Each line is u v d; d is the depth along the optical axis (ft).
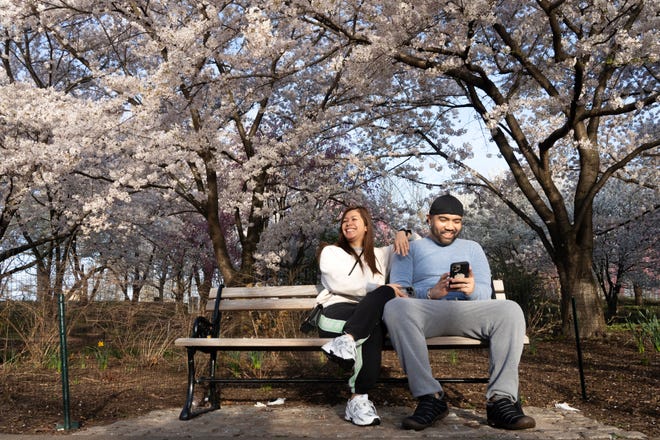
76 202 39.22
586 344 26.08
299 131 33.04
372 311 11.14
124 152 34.58
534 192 31.45
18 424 11.60
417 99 37.06
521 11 32.96
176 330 21.06
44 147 28.99
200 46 26.76
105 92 44.47
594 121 32.17
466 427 10.90
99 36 42.04
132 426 11.29
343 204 40.96
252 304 14.24
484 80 29.73
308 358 18.42
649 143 29.50
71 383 16.24
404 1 24.50
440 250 12.72
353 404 11.28
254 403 13.62
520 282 34.55
